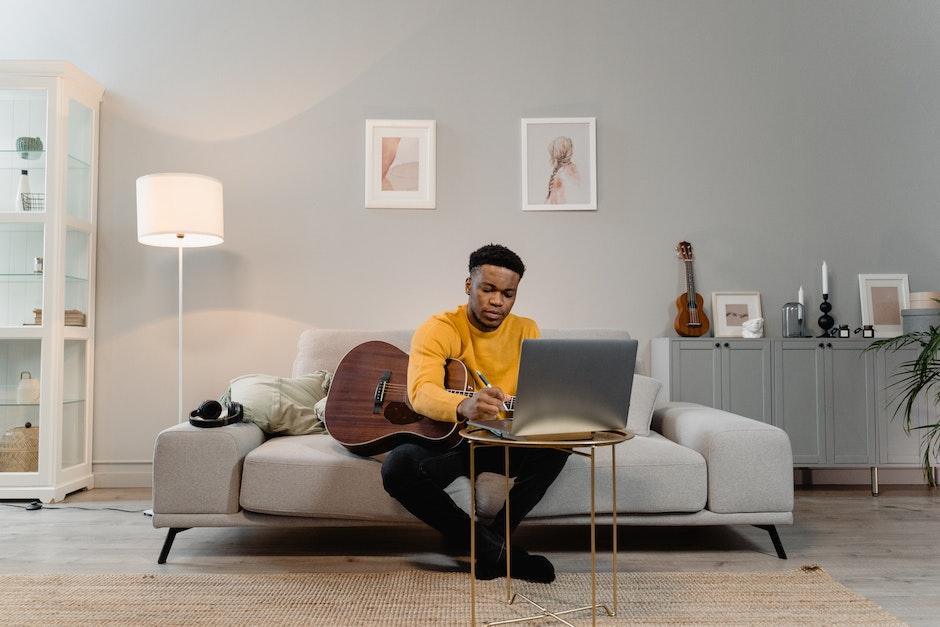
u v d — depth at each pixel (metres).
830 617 1.61
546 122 3.38
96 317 3.29
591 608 1.60
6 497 2.90
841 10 3.43
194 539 2.32
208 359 3.29
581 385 1.45
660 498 2.04
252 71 3.38
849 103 3.42
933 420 3.08
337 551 2.17
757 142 3.43
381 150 3.36
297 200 3.35
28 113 3.03
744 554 2.14
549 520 2.05
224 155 3.35
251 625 1.57
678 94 3.42
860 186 3.43
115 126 3.34
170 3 3.39
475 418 1.64
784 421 3.06
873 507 2.83
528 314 3.35
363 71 3.39
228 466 2.04
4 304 3.00
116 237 3.31
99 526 2.50
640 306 3.37
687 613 1.63
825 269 3.31
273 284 3.33
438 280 3.35
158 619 1.60
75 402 3.14
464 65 3.40
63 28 3.36
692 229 3.40
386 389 2.12
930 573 1.96
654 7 3.43
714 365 3.06
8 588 1.82
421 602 1.70
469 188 3.37
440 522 1.86
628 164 3.40
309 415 2.46
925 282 3.41
